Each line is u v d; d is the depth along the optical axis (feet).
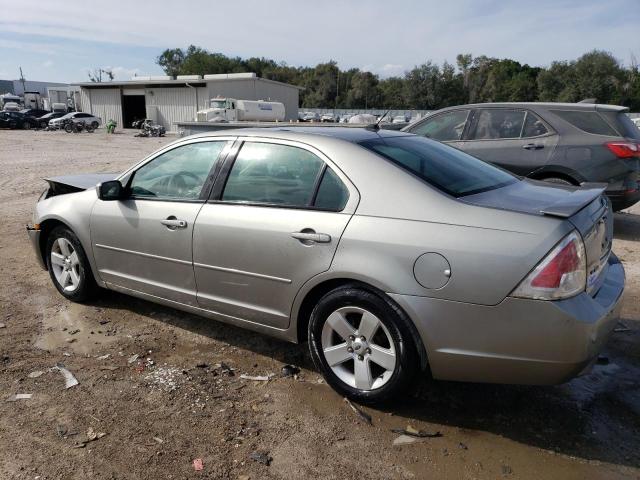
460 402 11.00
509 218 9.23
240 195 12.10
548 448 9.53
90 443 9.54
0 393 11.09
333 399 11.05
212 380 11.78
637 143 22.26
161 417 10.33
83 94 165.48
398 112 251.19
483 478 8.77
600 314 9.01
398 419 10.37
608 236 10.80
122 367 12.29
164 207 13.23
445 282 9.32
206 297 12.67
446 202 9.84
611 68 231.50
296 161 11.50
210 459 9.16
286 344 13.60
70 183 17.20
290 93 159.33
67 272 16.12
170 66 385.29
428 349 9.64
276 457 9.24
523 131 24.02
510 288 8.89
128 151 79.20
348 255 10.20
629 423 10.29
